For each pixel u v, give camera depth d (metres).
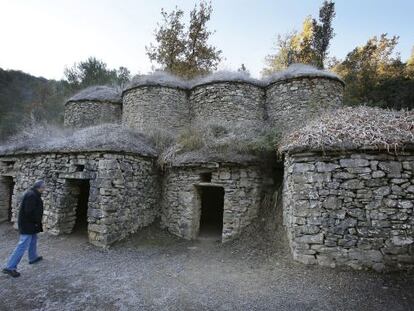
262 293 4.11
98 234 6.60
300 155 5.07
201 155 7.08
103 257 5.93
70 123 13.63
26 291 4.24
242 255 5.83
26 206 4.95
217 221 9.78
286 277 4.55
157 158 8.18
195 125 9.68
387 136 4.56
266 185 7.21
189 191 7.30
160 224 8.01
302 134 5.44
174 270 5.21
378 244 4.43
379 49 21.06
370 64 20.20
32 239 5.43
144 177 7.81
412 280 4.12
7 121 21.36
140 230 7.54
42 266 5.32
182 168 7.49
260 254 5.70
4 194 9.71
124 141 7.50
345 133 4.87
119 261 5.71
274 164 7.19
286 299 3.89
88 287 4.41
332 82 9.91
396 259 4.35
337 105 9.91
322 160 4.86
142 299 4.01
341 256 4.58
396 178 4.46
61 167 7.57
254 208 6.82
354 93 17.36
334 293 3.97
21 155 8.80
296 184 5.05
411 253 4.30
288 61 20.36
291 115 9.77
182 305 3.82
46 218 7.64
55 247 6.52
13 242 7.16
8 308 3.73
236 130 8.20
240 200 6.71
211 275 4.92
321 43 20.12
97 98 13.52
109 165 6.77
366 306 3.61
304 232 4.87
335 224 4.67
